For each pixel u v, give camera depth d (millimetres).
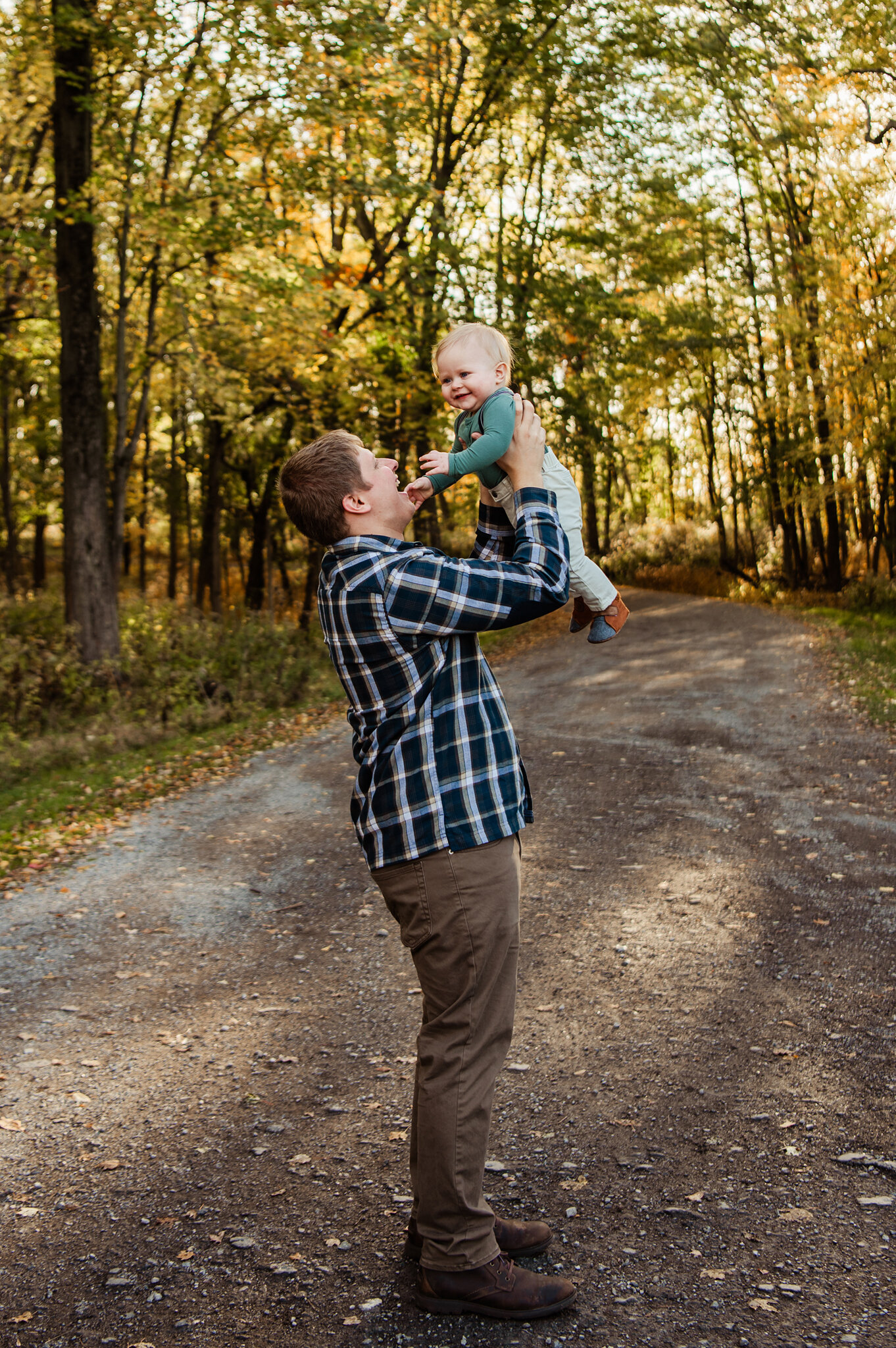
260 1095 3393
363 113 13672
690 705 11211
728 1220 2545
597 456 26312
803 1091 3189
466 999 2158
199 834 7223
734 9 19344
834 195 21188
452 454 2209
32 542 38656
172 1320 2256
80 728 11945
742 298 25516
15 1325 2256
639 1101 3199
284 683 13906
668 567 33594
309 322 14758
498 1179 2803
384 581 2082
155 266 14453
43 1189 2840
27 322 17625
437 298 18844
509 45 18938
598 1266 2396
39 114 14984
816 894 5105
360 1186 2799
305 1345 2160
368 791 2164
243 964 4695
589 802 7316
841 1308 2195
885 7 18406
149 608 21000
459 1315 2230
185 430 25375
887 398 20453
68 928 5293
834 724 9438
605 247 23469
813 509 23781
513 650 19328
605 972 4305
